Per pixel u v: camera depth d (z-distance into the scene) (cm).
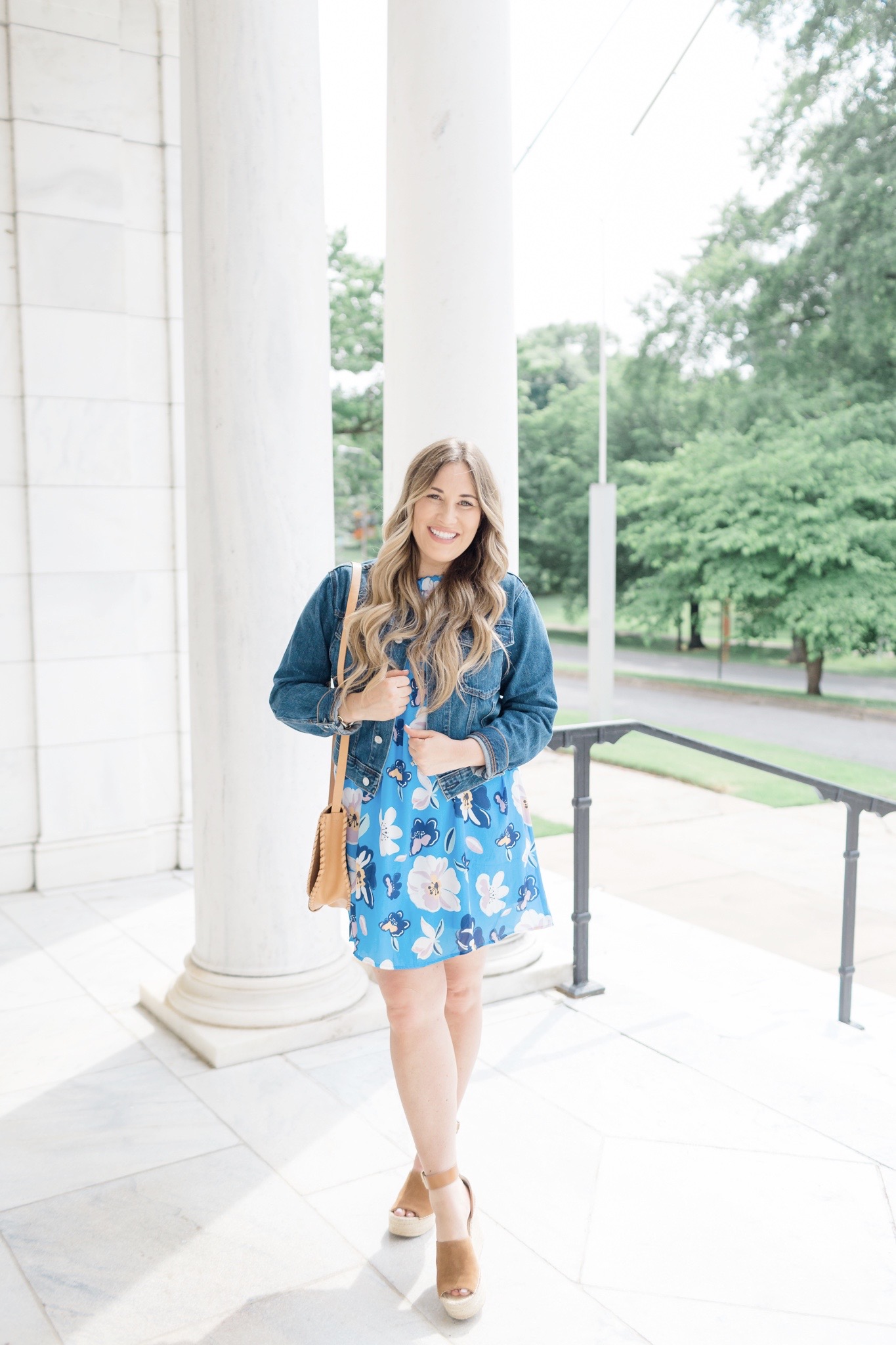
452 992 250
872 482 1859
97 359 549
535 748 238
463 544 233
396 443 395
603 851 791
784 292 2005
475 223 379
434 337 382
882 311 1873
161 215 566
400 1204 257
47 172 529
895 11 1800
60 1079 337
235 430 337
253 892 356
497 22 376
